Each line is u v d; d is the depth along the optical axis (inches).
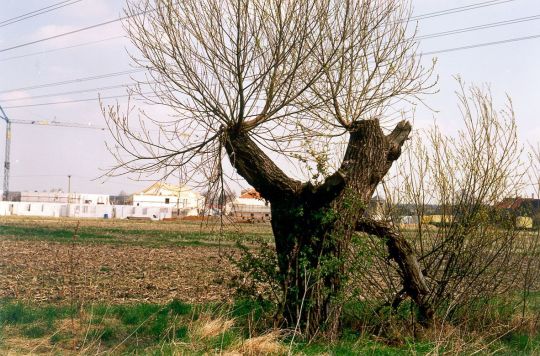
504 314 429.1
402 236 392.5
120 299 532.1
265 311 375.2
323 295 362.9
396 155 398.9
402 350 356.2
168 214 4067.4
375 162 378.6
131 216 4094.5
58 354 322.0
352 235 374.6
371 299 400.5
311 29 337.7
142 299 533.0
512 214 424.5
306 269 365.7
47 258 919.0
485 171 408.2
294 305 367.2
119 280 669.3
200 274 719.1
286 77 355.9
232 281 392.2
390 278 404.8
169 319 410.3
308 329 361.1
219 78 344.8
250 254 383.2
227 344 329.4
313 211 366.0
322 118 382.6
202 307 425.7
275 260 378.3
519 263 425.1
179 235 1748.3
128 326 398.9
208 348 321.1
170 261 925.8
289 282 367.2
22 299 501.4
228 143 363.3
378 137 380.5
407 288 393.4
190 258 989.8
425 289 390.3
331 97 380.2
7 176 4042.8
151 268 809.5
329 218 359.6
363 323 390.9
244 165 366.3
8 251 1035.3
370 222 391.9
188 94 347.6
